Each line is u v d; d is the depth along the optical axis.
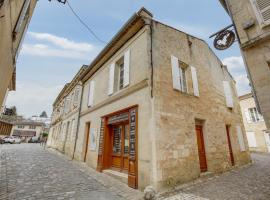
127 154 6.20
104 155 7.10
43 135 37.38
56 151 15.83
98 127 8.21
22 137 35.94
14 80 10.21
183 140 5.61
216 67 9.52
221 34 4.49
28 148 17.73
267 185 4.81
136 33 6.55
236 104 10.77
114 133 7.32
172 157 5.04
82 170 7.29
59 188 4.61
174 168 4.98
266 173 6.53
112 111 7.12
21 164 7.82
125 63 6.76
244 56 3.95
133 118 5.61
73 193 4.27
